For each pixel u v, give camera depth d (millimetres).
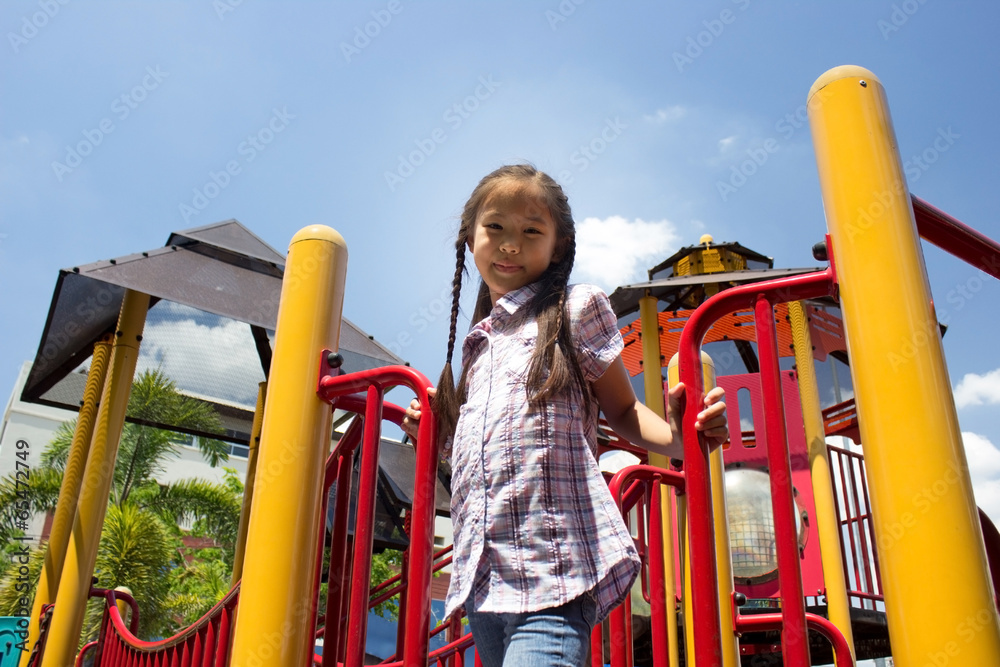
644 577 3979
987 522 1709
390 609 21672
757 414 4637
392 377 1758
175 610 19812
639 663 4785
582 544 1309
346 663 1560
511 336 1562
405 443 6395
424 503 1580
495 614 1339
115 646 3568
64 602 3826
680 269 6859
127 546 18484
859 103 1426
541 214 1648
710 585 1412
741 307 1557
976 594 1084
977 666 1050
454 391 1638
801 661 1292
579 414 1455
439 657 3543
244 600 1743
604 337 1589
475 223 1735
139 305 4574
